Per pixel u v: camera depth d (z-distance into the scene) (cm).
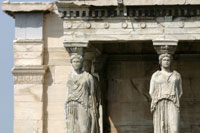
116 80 3522
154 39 3109
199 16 3108
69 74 3145
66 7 3134
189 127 3475
